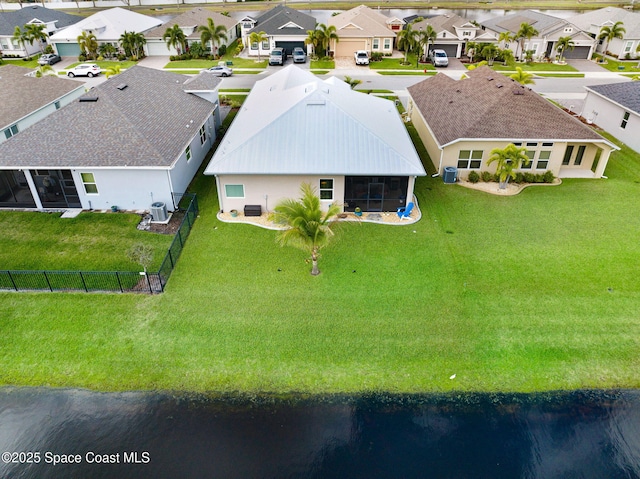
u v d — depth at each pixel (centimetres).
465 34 5762
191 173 2745
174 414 1435
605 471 1306
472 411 1450
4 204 2438
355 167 2250
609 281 1916
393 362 1580
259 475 1286
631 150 3173
